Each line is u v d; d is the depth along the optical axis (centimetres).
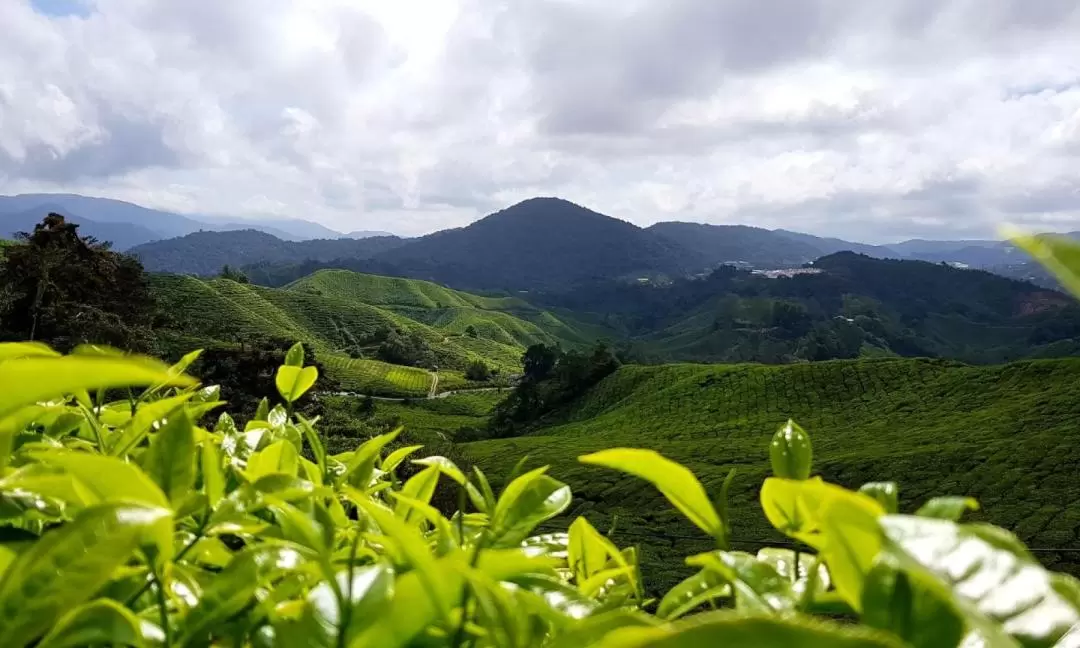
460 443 8131
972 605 49
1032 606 51
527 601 89
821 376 8375
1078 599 53
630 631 50
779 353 16625
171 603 104
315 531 104
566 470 5822
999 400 6844
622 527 4206
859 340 17662
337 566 109
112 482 88
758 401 8244
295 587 97
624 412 8800
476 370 12912
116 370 64
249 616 92
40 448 135
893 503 96
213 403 180
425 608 79
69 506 112
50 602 70
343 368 11281
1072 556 3672
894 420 7100
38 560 72
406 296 19888
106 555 73
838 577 73
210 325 10094
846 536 71
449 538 119
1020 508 4444
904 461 5500
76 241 4128
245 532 116
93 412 178
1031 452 5234
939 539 56
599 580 127
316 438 196
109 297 4344
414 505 123
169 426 117
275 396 2091
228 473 158
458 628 84
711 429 7638
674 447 6925
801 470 110
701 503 96
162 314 6962
